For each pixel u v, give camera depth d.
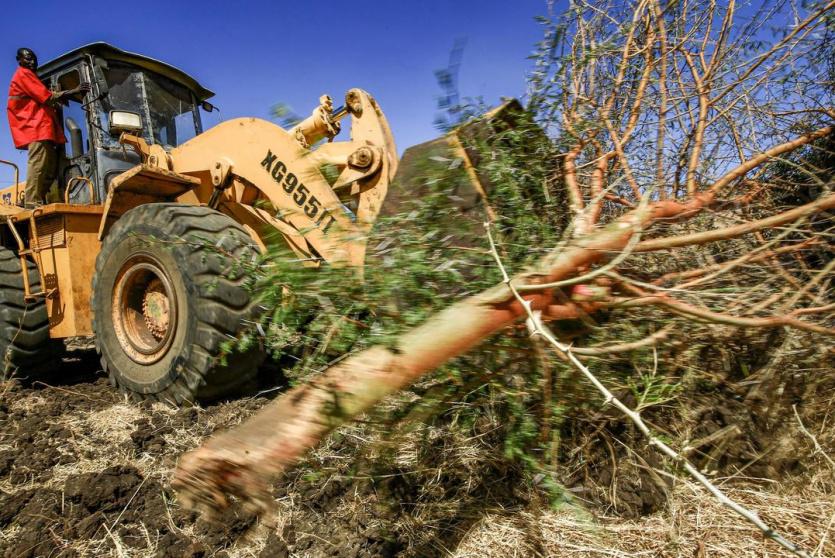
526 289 1.30
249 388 3.16
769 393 1.92
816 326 1.46
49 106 4.40
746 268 2.04
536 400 1.85
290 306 1.83
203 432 2.74
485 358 1.71
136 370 3.23
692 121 2.47
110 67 4.33
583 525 1.62
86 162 4.31
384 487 2.01
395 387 1.13
